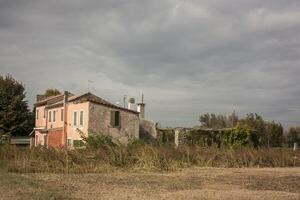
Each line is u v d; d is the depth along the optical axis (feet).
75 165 108.37
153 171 108.27
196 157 127.03
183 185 78.64
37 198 57.31
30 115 282.56
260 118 264.11
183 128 199.62
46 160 107.96
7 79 276.62
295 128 264.72
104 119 191.52
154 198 61.16
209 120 294.66
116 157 114.52
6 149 111.55
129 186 76.43
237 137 195.83
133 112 199.00
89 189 71.31
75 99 211.82
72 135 200.64
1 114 269.23
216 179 89.81
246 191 69.77
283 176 97.86
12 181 76.13
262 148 144.56
